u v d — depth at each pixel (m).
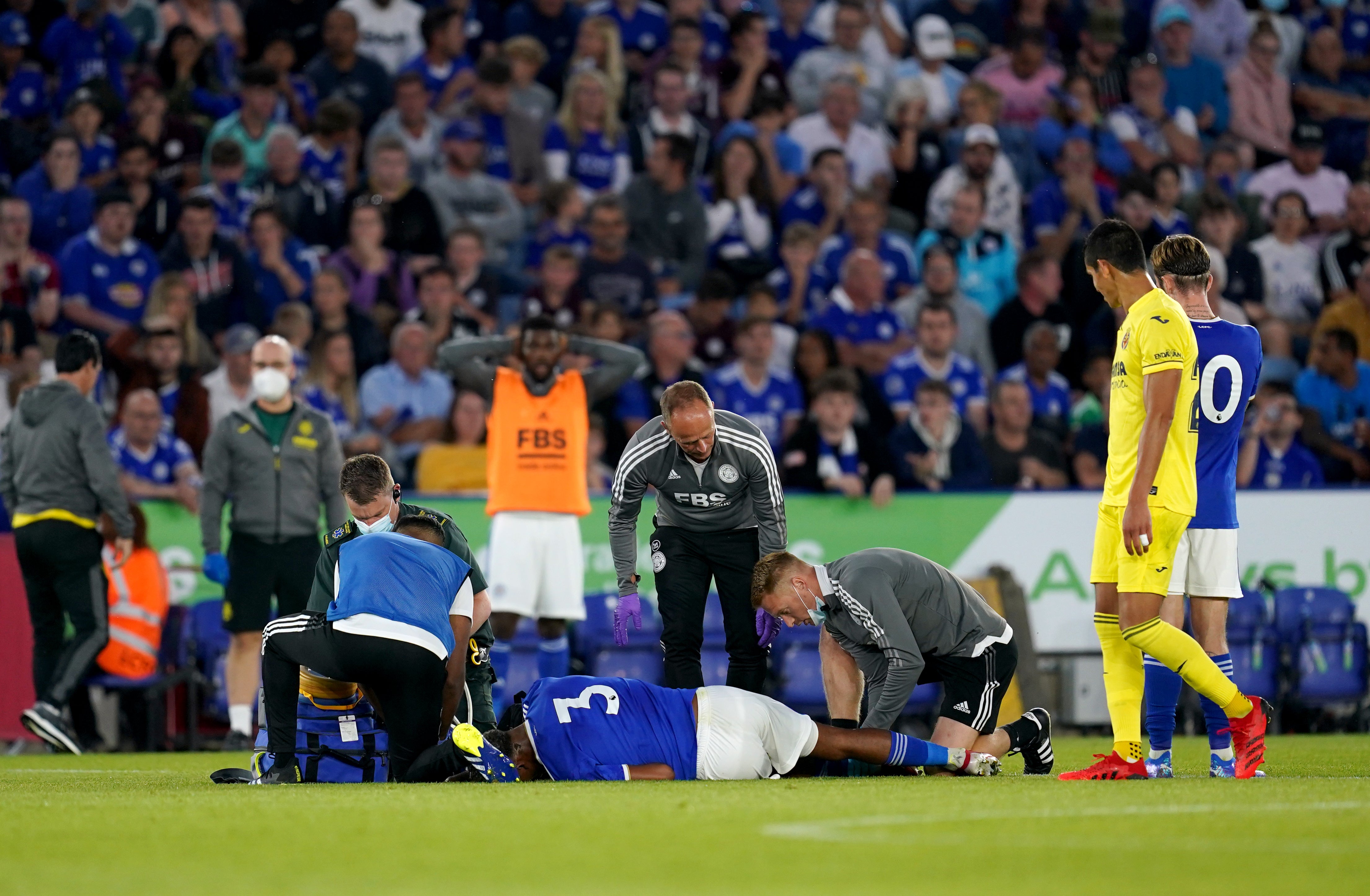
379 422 46.25
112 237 48.19
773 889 12.12
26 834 16.14
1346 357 51.47
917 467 45.66
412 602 22.53
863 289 51.34
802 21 61.75
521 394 36.91
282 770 23.27
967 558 43.19
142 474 41.41
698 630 27.56
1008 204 56.78
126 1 55.78
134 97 53.38
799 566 24.39
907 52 63.16
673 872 13.06
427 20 56.59
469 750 22.17
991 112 58.78
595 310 47.41
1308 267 57.75
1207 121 62.81
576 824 16.30
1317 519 44.12
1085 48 62.50
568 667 38.53
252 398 45.12
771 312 50.19
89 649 35.34
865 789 20.44
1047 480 47.56
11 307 46.06
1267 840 14.73
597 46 57.12
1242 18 64.69
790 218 55.12
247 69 52.88
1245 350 23.73
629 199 53.03
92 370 35.78
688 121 56.16
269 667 23.03
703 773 22.69
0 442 43.91
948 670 25.08
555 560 36.78
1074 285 54.84
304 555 36.22
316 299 47.66
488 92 54.44
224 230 50.78
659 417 26.98
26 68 54.88
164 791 21.97
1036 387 50.53
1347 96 65.62
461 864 13.61
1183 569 23.73
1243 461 47.69
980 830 15.59
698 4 59.91
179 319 46.34
